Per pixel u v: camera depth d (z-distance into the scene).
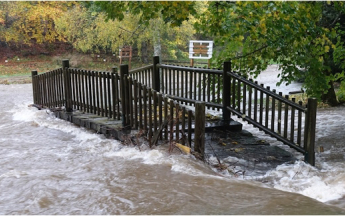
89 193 4.20
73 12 23.78
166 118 5.83
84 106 9.16
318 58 8.98
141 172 4.87
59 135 7.88
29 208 3.82
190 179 4.55
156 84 9.73
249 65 9.85
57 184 4.56
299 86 18.23
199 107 5.41
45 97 11.13
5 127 8.90
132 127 6.98
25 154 6.27
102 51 32.88
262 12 6.84
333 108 12.80
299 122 6.08
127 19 20.03
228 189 4.20
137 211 3.65
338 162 6.54
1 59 30.17
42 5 24.61
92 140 7.22
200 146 5.50
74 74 9.32
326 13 11.91
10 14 25.66
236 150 6.27
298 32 7.69
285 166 5.52
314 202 3.79
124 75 6.97
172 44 25.97
